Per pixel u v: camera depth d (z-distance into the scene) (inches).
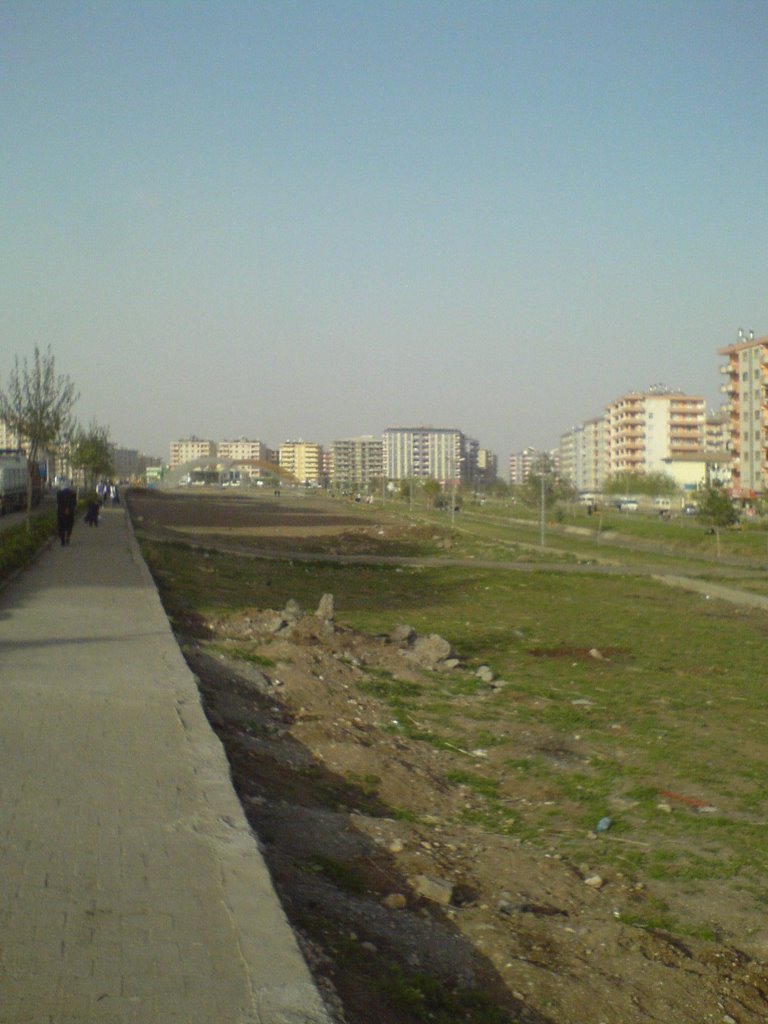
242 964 177.9
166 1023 158.4
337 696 538.9
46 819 252.2
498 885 296.0
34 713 368.5
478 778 436.1
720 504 2635.3
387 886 276.4
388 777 402.0
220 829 248.1
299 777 374.9
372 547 2149.4
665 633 1029.8
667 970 250.8
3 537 1135.6
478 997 217.9
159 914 197.8
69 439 2881.4
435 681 656.4
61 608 677.3
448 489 5002.5
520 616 1123.9
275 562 1621.6
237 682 512.7
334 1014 176.9
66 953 180.7
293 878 256.7
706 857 351.3
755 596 1416.1
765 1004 240.8
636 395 5930.1
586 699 646.5
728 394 3850.9
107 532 1628.9
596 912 288.8
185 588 953.5
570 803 410.3
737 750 526.3
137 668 463.8
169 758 312.8
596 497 4731.8
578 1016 221.5
